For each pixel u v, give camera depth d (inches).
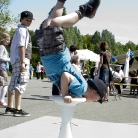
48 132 187.6
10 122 214.5
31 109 281.7
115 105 356.2
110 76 374.0
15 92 236.5
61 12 120.4
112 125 217.6
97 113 280.2
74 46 353.4
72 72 124.1
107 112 291.3
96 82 129.6
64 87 123.5
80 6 119.6
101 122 227.0
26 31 234.7
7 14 1519.4
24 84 238.1
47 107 300.2
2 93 283.4
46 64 123.3
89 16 121.3
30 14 235.1
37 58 2114.9
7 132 183.5
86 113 275.4
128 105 366.0
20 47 230.4
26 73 237.3
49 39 118.6
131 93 591.5
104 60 366.3
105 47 368.2
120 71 561.0
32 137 174.2
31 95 430.3
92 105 338.3
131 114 287.4
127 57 715.4
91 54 956.6
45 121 220.1
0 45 279.0
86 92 128.9
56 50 119.7
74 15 118.6
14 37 236.4
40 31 124.9
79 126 208.4
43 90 557.0
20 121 219.3
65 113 130.0
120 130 202.2
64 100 123.5
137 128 211.3
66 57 122.6
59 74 123.8
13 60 235.0
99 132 193.3
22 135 177.9
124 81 558.9
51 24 117.6
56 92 177.8
